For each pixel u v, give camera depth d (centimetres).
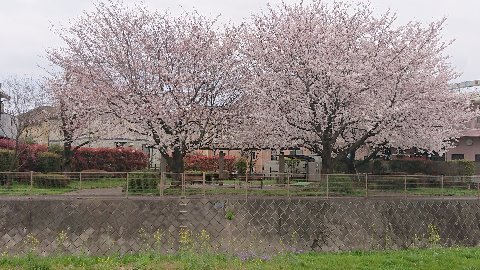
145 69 2316
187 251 1623
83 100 2339
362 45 2312
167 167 2484
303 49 2245
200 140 2384
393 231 1908
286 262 1417
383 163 3150
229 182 2088
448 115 2453
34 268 1309
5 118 3341
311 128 2344
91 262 1418
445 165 3189
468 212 2056
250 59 2397
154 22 2398
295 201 1852
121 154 3309
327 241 1827
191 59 2377
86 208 1708
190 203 1775
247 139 2488
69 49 2475
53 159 2786
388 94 2264
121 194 1841
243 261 1427
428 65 2384
